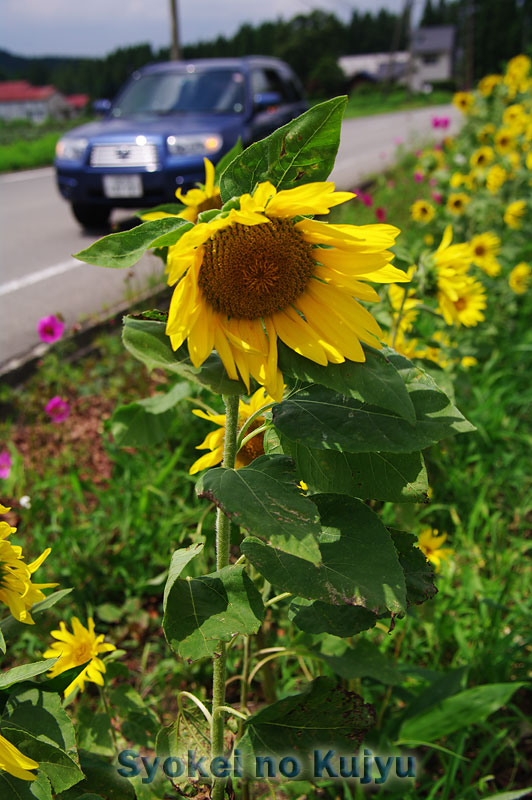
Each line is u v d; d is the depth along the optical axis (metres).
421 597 0.99
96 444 2.69
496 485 2.42
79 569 1.97
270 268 0.80
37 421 2.84
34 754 0.88
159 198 5.50
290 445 0.90
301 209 0.76
